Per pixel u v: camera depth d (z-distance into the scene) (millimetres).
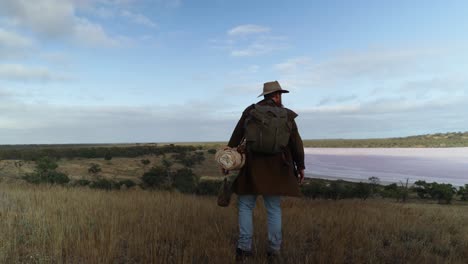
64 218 5457
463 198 46969
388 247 5133
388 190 48625
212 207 8164
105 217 5637
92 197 8828
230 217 6598
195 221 5926
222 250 4223
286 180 3965
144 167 95375
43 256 3758
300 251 4480
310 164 170250
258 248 4488
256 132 3834
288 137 3924
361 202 14266
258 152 3938
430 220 8250
